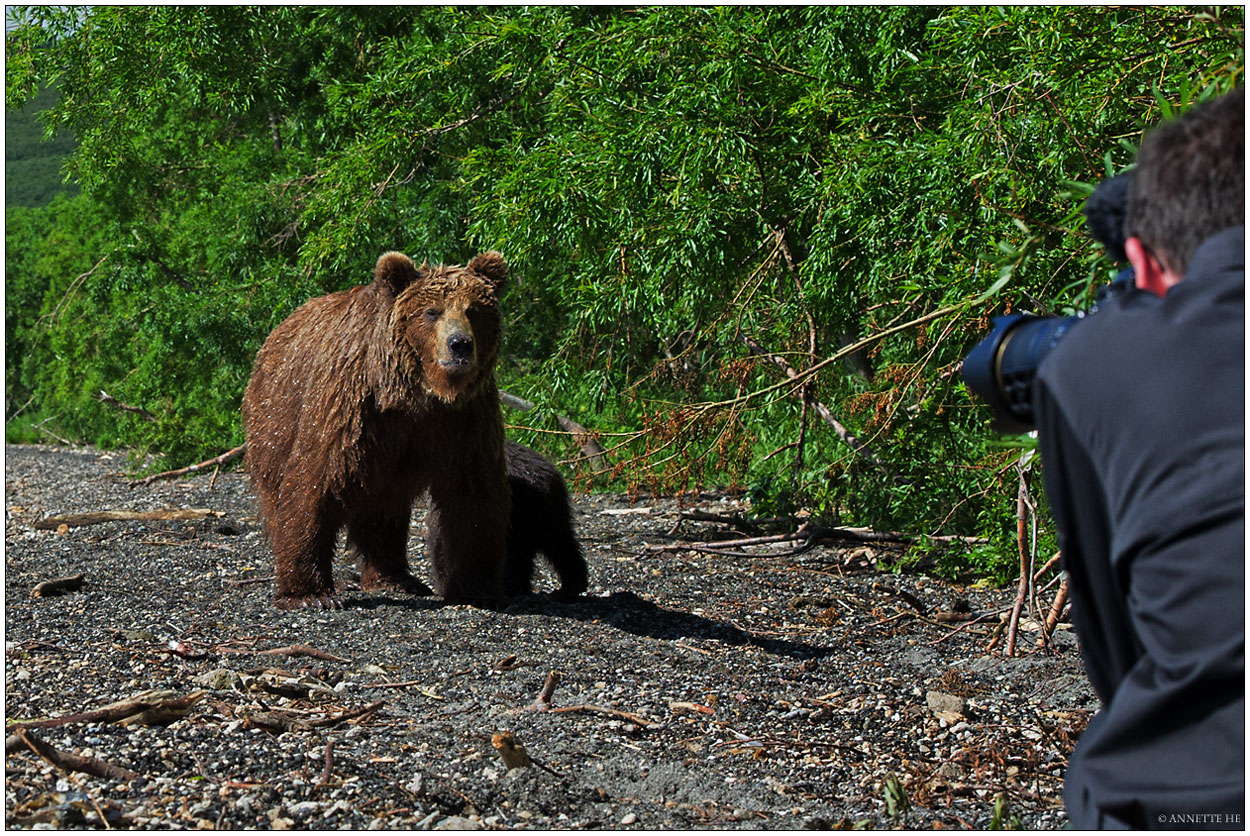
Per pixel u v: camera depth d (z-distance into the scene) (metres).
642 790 5.51
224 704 6.14
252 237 25.42
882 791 5.77
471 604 9.30
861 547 13.86
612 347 15.41
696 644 8.70
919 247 10.66
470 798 5.16
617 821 5.06
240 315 24.62
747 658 8.39
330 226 20.73
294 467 9.02
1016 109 9.66
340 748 5.63
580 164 13.82
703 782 5.61
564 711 6.60
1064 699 7.74
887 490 13.18
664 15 13.41
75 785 4.94
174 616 8.72
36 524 15.20
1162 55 8.66
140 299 28.39
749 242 13.91
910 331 12.42
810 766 6.12
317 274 22.86
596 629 8.83
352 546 10.34
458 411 8.75
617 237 13.80
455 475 8.93
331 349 8.88
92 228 43.25
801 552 13.66
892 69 12.73
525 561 10.52
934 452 12.55
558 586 11.70
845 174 11.50
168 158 31.50
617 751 6.00
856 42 13.01
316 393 8.88
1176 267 2.55
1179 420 2.29
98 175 27.44
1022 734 6.91
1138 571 2.33
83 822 4.55
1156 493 2.29
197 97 24.02
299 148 28.31
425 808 5.02
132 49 23.83
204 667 7.11
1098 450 2.43
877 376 13.63
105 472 27.59
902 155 10.98
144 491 21.00
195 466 20.62
